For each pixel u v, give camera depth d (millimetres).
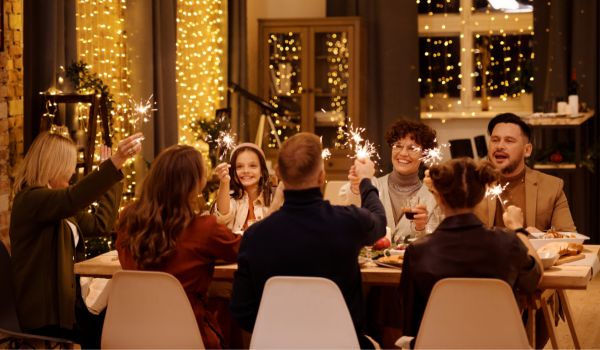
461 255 2785
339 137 8031
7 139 4715
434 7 8250
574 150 7141
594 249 3518
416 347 2783
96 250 4957
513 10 8086
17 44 4852
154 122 6207
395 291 3592
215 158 6898
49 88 4793
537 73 7637
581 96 7387
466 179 2795
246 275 2869
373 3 8102
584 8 7363
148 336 2973
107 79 6008
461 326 2748
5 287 3305
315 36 7984
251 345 2812
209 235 3027
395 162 4020
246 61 8203
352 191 3389
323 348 2777
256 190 4176
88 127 4762
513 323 2709
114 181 3451
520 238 2965
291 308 2773
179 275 3014
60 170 3617
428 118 8172
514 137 4023
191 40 7434
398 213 4004
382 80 8102
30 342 3500
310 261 2793
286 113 8094
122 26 6211
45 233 3553
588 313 5484
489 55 8180
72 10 5098
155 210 3004
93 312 3555
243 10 8102
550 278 3014
